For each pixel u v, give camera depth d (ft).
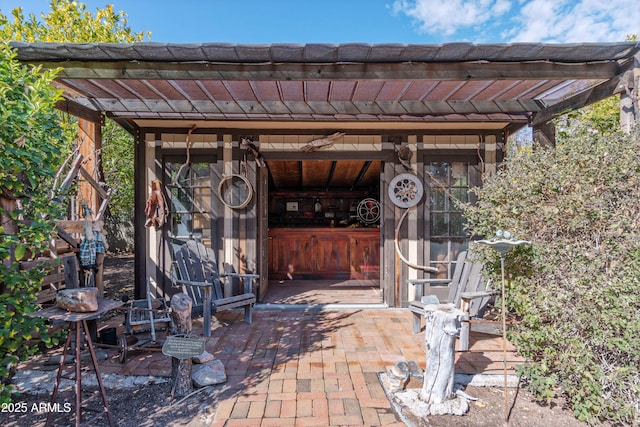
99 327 12.54
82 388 8.45
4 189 6.97
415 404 7.63
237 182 15.30
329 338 11.66
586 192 7.70
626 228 7.36
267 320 13.53
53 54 8.64
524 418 7.38
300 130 15.40
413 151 15.47
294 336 11.83
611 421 7.23
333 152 15.46
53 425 7.11
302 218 26.76
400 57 9.09
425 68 9.52
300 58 9.05
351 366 9.62
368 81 9.95
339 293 17.94
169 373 9.12
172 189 15.43
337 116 14.01
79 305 6.64
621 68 9.64
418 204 15.49
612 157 7.64
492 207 9.40
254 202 15.33
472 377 8.84
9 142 6.54
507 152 15.02
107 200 11.83
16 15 17.61
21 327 6.67
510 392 8.40
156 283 15.19
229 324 13.01
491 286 11.13
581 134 8.96
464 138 15.52
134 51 8.64
